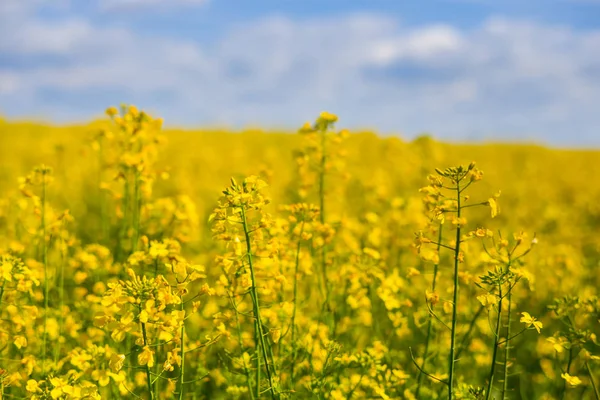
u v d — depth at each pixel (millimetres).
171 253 5121
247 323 5613
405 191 11953
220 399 5625
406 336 6762
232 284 4797
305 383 5113
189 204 6770
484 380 6367
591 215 12516
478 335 6652
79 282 6430
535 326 4023
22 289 4598
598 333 6715
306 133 6820
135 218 6770
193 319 6234
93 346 4922
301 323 5828
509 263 4277
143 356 3621
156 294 3713
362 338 6371
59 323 5926
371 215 7703
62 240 6473
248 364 4855
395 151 13531
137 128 6828
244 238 4539
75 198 12125
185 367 5547
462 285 6836
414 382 5699
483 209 13195
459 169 4047
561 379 5949
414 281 7270
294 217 5582
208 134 27109
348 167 14258
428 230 4863
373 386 4926
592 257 9664
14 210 8008
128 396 5172
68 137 18906
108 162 6918
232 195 4156
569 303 5203
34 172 6203
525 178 19359
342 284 6359
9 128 25281
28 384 4008
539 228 11273
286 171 15922
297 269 5648
